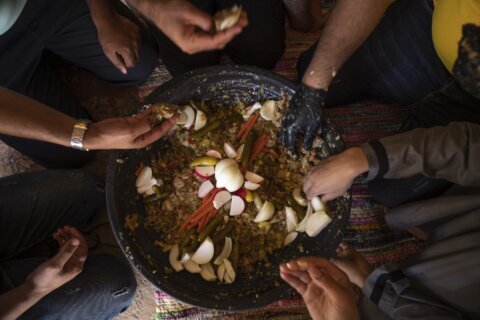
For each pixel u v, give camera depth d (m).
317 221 1.12
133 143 1.00
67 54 1.33
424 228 1.17
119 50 1.20
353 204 1.38
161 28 0.80
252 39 1.29
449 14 0.89
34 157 1.29
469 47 0.88
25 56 1.14
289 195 1.18
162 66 1.50
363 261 1.25
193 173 1.21
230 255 1.14
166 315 1.30
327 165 0.99
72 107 1.33
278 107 1.20
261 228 1.16
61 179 1.20
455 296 0.94
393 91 1.27
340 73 1.29
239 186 1.16
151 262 1.09
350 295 0.90
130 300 1.21
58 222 1.22
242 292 1.08
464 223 0.99
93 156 1.42
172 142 1.22
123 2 1.44
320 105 1.06
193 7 0.74
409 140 0.94
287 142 1.18
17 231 1.14
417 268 0.99
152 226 1.16
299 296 1.30
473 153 0.89
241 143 1.23
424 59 1.10
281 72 1.50
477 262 0.90
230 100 1.24
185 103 1.19
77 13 1.19
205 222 1.16
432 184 1.14
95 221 1.37
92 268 1.13
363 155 0.96
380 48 1.17
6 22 0.89
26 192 1.14
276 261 1.15
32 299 0.89
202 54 1.29
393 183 1.21
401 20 1.11
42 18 1.11
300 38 1.53
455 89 1.09
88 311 1.11
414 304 0.94
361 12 0.88
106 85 1.49
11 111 0.91
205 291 1.07
